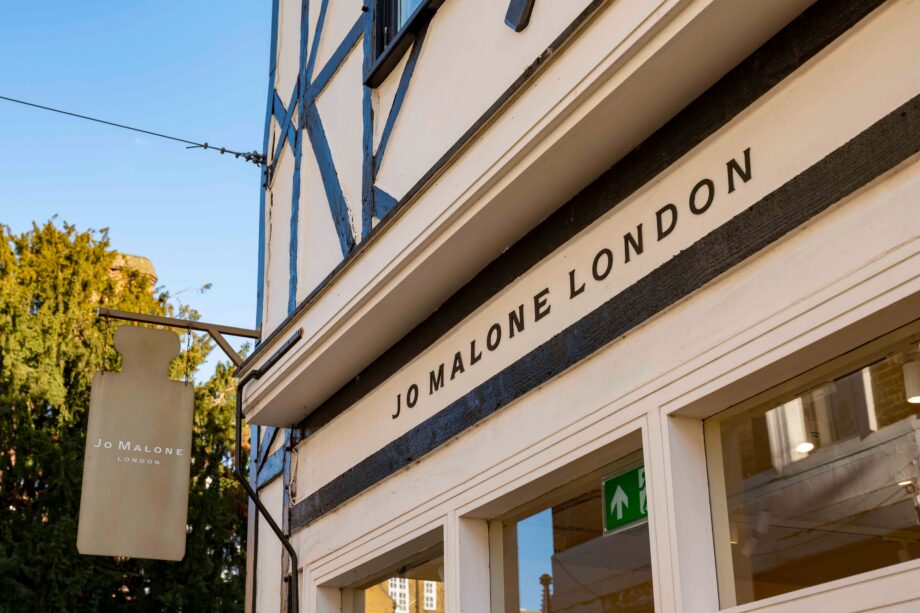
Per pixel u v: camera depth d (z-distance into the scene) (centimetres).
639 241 388
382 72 553
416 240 462
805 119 327
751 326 333
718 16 332
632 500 391
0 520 1631
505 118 409
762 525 338
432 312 512
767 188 336
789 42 336
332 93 625
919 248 286
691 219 365
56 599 1590
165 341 604
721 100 359
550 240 434
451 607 455
